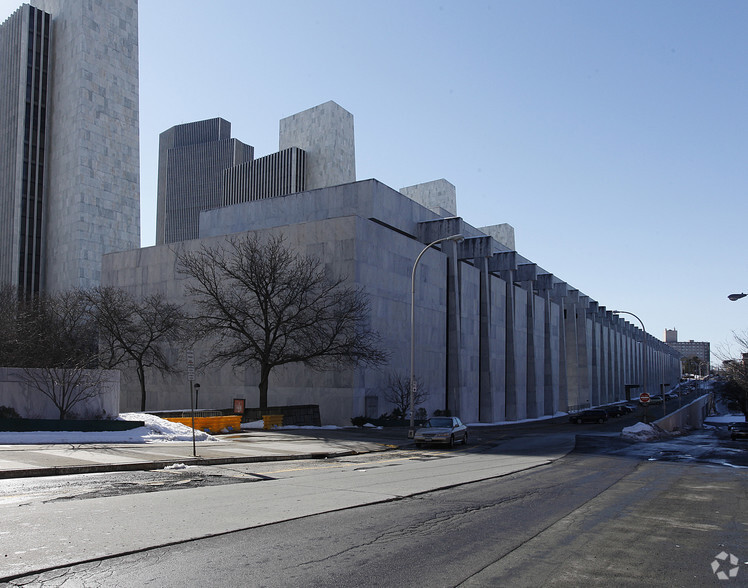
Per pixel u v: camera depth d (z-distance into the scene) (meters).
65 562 6.29
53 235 95.25
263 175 123.62
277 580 5.94
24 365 43.56
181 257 47.03
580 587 6.03
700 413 77.75
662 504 11.63
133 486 11.86
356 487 12.67
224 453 18.41
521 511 10.38
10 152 96.44
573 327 94.12
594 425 54.28
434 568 6.55
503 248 77.31
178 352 49.41
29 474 12.62
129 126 97.31
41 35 98.94
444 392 53.31
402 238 47.91
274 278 37.97
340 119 121.31
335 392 40.94
